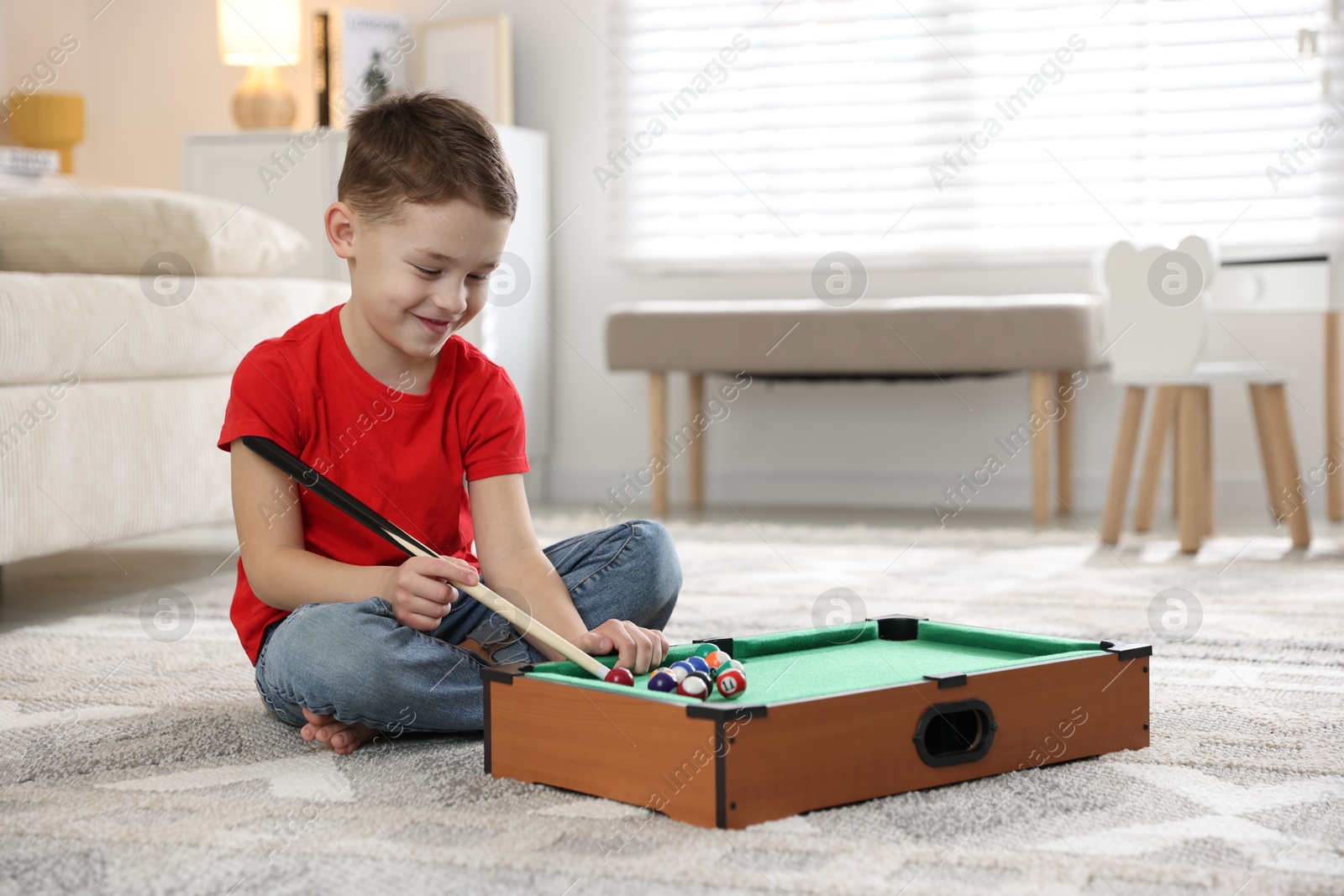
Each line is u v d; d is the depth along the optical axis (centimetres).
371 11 341
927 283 330
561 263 353
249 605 109
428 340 101
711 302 344
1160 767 95
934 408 325
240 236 220
